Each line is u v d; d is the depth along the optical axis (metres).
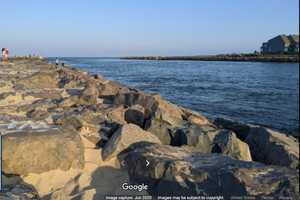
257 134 9.16
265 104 25.66
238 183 5.06
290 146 8.52
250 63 116.00
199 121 10.82
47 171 6.01
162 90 32.16
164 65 101.81
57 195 5.41
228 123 10.97
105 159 6.54
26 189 5.43
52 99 12.47
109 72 58.59
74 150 6.25
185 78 48.00
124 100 11.62
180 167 5.55
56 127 7.78
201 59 164.62
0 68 28.33
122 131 6.91
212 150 7.63
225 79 48.09
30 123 8.48
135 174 5.99
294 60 110.12
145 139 6.92
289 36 143.12
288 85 41.16
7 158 5.84
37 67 31.75
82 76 20.33
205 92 31.62
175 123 8.88
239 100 27.38
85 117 8.98
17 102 11.84
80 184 5.79
